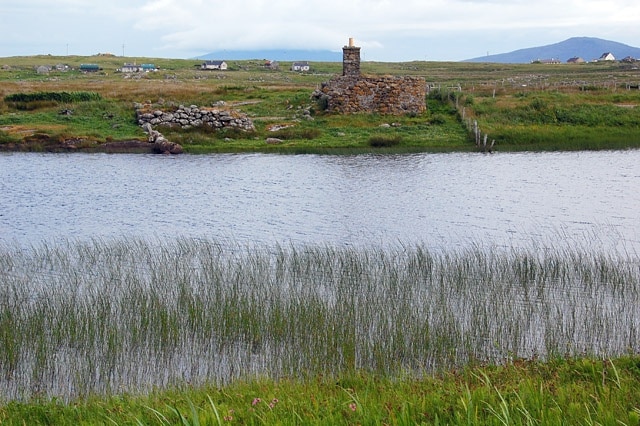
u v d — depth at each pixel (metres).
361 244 26.09
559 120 61.25
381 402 10.58
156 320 16.92
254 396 11.62
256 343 16.28
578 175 41.41
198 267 22.52
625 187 37.44
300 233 28.12
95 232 28.58
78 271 22.11
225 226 29.58
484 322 16.72
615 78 115.62
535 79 117.50
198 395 11.97
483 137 55.38
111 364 15.06
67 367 14.98
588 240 26.44
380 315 17.02
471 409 9.51
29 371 14.77
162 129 58.91
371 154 51.50
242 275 20.80
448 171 43.59
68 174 43.53
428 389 11.65
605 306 18.48
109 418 10.46
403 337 15.73
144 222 30.45
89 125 61.22
